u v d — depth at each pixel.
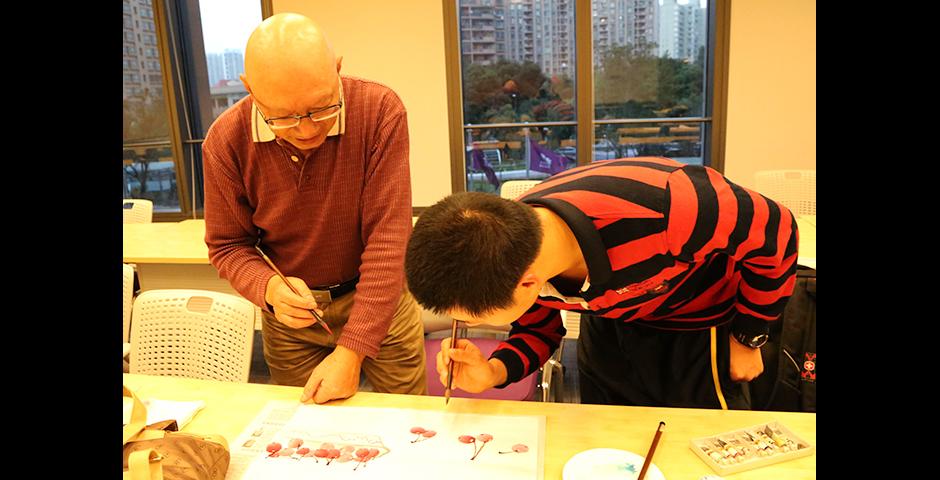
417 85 4.46
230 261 1.43
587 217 0.90
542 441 1.04
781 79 4.10
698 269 1.12
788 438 1.00
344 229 1.45
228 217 1.44
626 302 1.03
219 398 1.26
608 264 0.90
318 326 1.55
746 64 4.11
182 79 4.84
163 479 0.86
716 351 1.29
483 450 1.02
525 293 0.82
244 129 1.34
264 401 1.24
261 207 1.42
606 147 4.53
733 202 0.97
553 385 1.96
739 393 1.36
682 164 1.06
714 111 4.23
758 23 4.03
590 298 0.98
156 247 2.82
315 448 1.05
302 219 1.42
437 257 0.76
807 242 2.39
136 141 4.94
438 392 1.87
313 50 1.13
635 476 0.92
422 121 4.52
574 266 0.96
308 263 1.49
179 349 1.55
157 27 4.62
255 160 1.36
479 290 0.75
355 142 1.35
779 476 0.92
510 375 1.15
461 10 4.39
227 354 1.50
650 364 1.33
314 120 1.18
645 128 4.44
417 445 1.04
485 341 2.20
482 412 1.14
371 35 4.42
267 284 1.34
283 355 1.61
